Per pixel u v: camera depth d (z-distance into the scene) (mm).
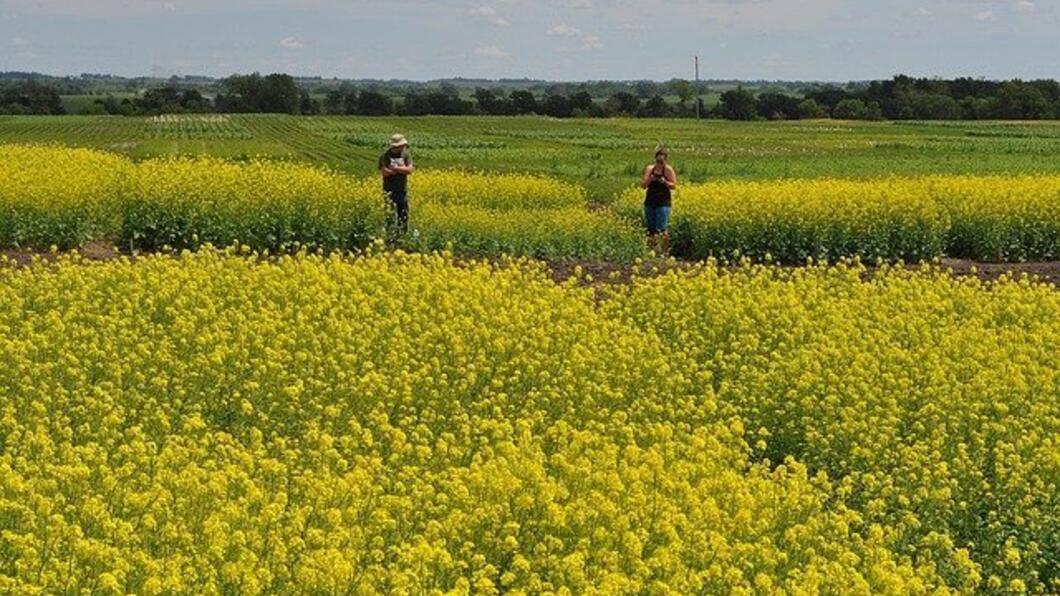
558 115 159875
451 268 18938
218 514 8469
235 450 9891
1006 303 18609
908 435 12375
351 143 81562
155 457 9930
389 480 9742
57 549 7895
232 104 161875
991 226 26719
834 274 20906
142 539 8320
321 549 8016
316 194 24250
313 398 11961
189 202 23891
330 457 10367
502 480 9086
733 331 16156
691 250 26859
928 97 149125
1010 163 57406
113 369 12172
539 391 12820
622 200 32406
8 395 11664
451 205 27766
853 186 29703
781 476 10430
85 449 9680
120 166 27391
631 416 12609
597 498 9008
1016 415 12867
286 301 15984
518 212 26156
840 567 8508
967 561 9164
